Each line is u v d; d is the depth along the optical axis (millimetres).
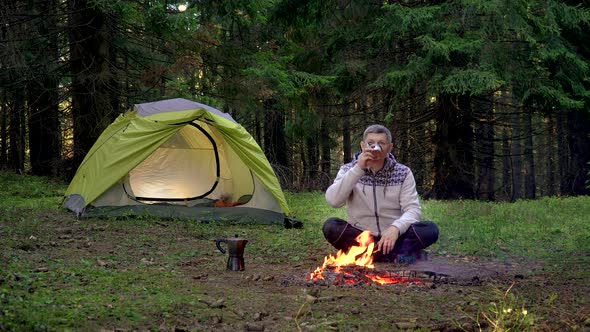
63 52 16359
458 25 14789
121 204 9234
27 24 15062
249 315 3936
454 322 3736
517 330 3607
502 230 8586
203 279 5195
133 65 16641
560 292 4750
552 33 14953
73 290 4410
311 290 4621
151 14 13562
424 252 6395
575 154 19625
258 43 19172
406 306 4254
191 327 3611
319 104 18875
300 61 18000
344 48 17031
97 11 14297
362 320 3857
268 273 5594
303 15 17578
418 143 20906
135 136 9281
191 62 14758
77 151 15148
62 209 9930
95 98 14922
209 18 15250
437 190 16562
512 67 14594
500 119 17234
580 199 13438
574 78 15438
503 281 5266
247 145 9648
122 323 3607
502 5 14180
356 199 6137
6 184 14211
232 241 5660
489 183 27125
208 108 10078
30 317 3506
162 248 6840
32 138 18016
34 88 16562
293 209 11727
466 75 14156
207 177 10570
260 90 15664
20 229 7445
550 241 7754
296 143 26297
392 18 15234
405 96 15852
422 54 15531
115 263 5715
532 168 28469
